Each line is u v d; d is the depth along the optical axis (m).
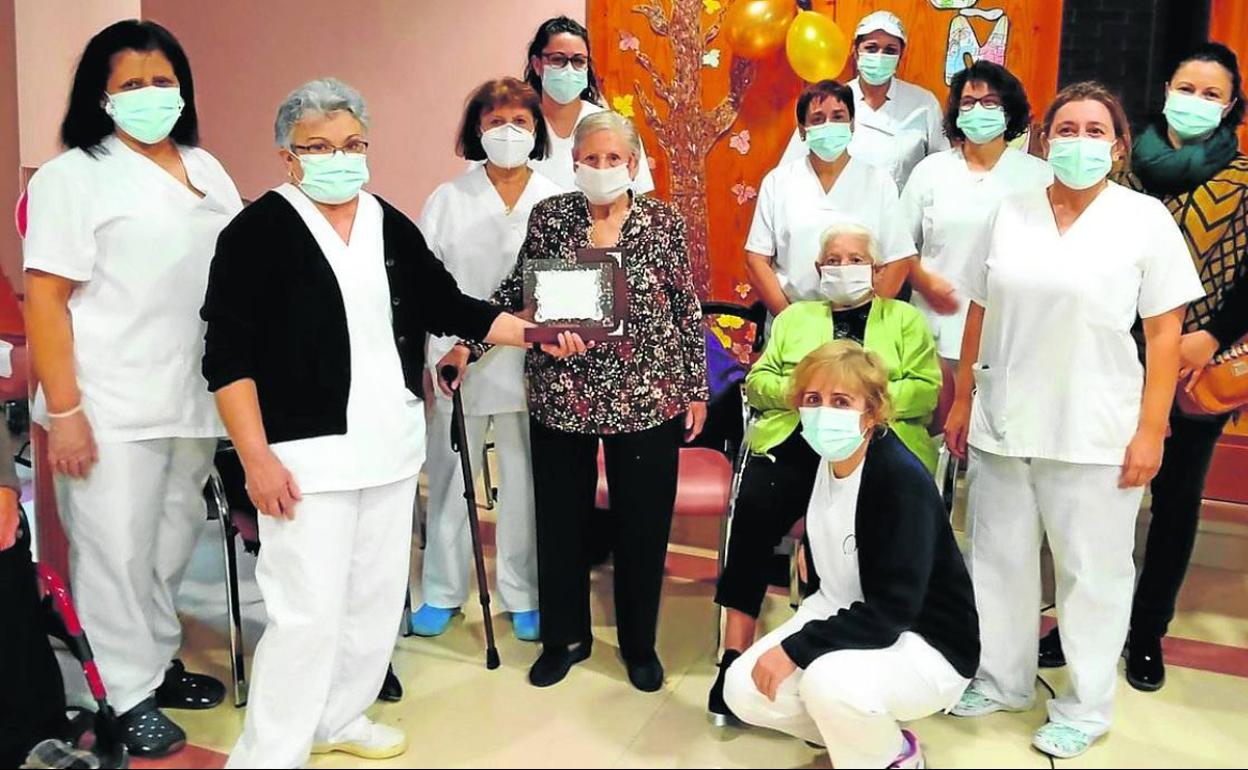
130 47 2.23
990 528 2.57
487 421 3.02
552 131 3.31
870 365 2.29
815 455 2.68
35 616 2.32
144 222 2.29
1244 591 3.38
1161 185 2.64
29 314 2.23
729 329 4.43
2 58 3.59
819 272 2.78
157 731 2.41
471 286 2.89
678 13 4.30
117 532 2.35
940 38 4.03
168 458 2.43
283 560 2.21
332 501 2.21
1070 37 3.89
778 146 4.29
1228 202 2.56
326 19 4.94
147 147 2.35
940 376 2.80
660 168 4.46
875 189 3.15
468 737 2.49
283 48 5.05
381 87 4.88
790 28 4.03
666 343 2.57
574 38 3.16
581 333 2.48
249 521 2.70
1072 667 2.48
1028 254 2.40
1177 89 2.58
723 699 2.50
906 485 2.27
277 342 2.18
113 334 2.29
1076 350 2.34
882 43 3.57
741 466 2.76
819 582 2.53
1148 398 2.35
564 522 2.68
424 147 4.86
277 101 5.14
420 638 3.02
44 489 2.87
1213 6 3.72
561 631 2.72
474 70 4.70
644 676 2.72
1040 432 2.40
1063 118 2.30
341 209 2.27
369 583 2.34
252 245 2.16
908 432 2.74
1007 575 2.57
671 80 4.37
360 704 2.41
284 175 5.22
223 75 5.22
